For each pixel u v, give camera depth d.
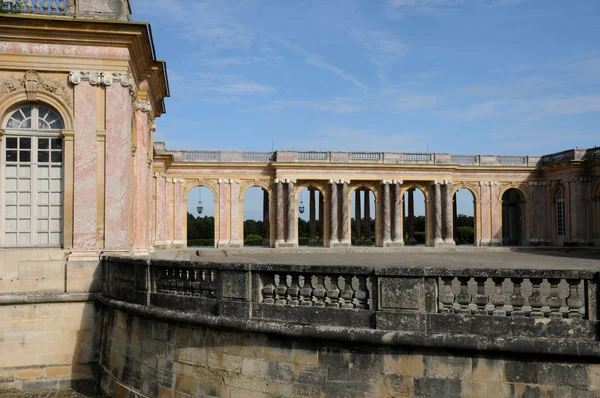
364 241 57.56
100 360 15.90
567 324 9.27
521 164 55.56
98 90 17.42
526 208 55.62
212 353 11.70
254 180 51.88
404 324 10.01
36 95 17.06
